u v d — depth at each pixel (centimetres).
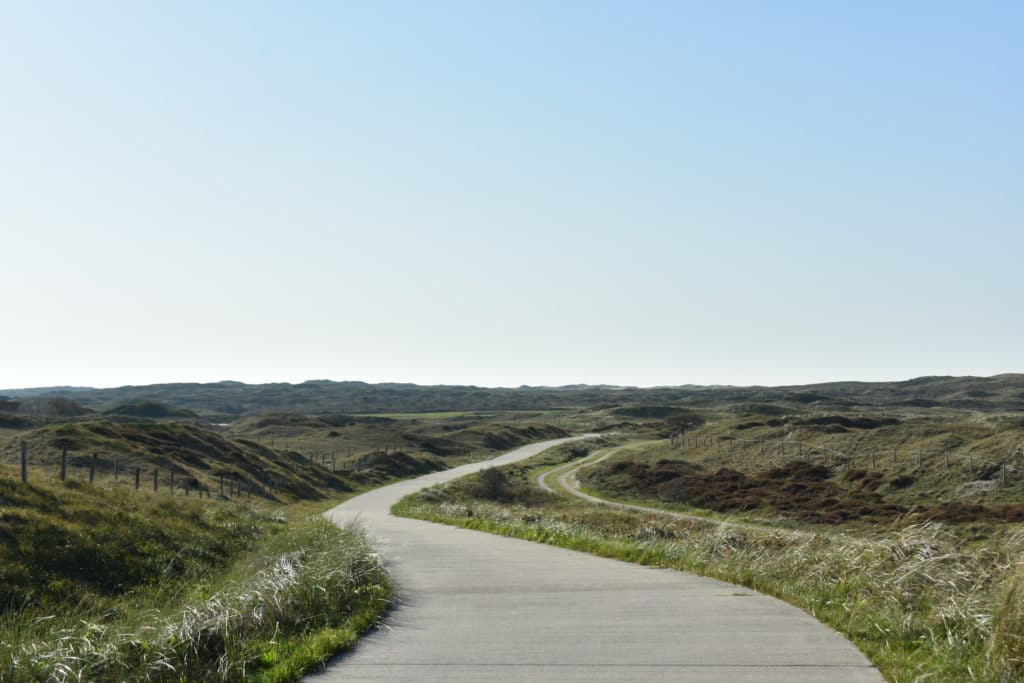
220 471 5544
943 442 6506
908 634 931
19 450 4809
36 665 819
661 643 950
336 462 9069
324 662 884
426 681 805
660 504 6203
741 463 7612
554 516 3709
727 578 1459
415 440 11812
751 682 778
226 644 902
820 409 18162
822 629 1015
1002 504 4912
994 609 878
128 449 5297
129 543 1836
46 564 1560
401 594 1366
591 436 14038
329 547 1844
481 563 1819
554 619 1116
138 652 870
